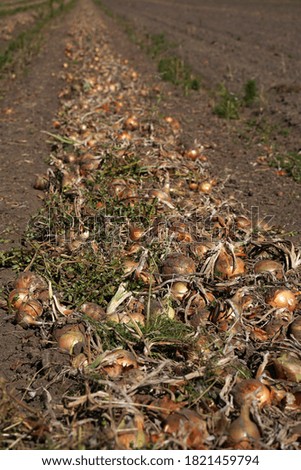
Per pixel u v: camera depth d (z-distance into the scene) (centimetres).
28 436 199
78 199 288
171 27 1431
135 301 235
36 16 1703
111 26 1518
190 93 635
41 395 211
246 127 490
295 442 196
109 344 223
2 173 358
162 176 331
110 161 330
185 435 194
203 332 222
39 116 511
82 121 451
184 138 441
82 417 203
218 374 210
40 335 231
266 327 228
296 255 256
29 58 844
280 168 379
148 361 216
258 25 1405
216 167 383
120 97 552
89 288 243
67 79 679
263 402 202
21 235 290
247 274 249
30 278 246
